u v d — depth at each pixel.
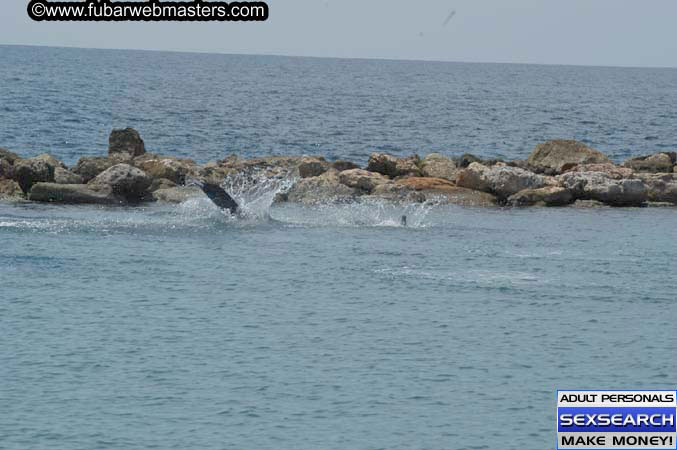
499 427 57.03
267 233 118.25
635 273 99.44
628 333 76.69
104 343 70.50
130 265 97.00
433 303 84.75
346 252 106.94
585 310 83.62
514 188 156.50
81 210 133.00
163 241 110.56
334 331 75.25
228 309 81.06
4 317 76.50
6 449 52.22
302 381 63.53
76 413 57.25
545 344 73.19
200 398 60.16
